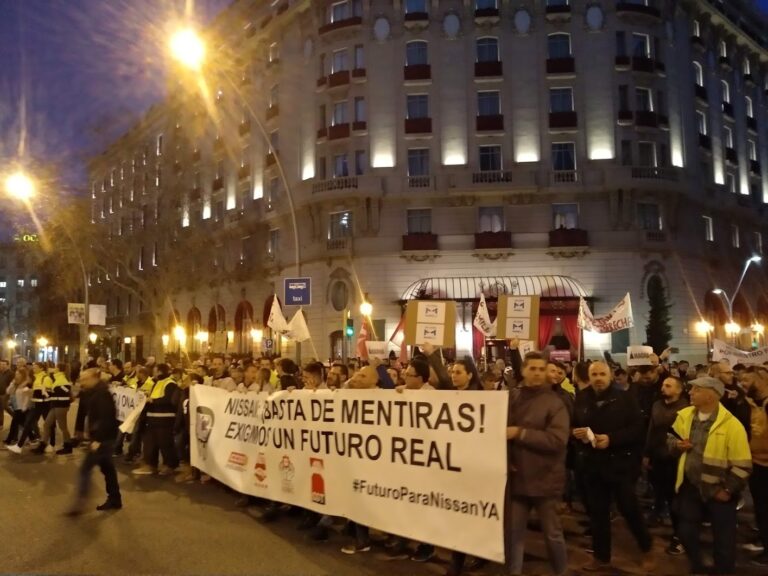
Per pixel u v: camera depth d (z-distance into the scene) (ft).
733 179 147.23
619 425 21.38
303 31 135.44
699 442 19.60
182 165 145.69
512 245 117.80
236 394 31.14
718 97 144.87
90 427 29.25
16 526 26.73
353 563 22.41
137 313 194.29
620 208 117.80
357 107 125.29
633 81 122.52
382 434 22.52
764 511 23.03
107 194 170.19
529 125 120.67
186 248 143.23
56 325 222.89
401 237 119.55
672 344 114.83
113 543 24.38
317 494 25.04
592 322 59.82
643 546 21.42
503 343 109.29
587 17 122.93
